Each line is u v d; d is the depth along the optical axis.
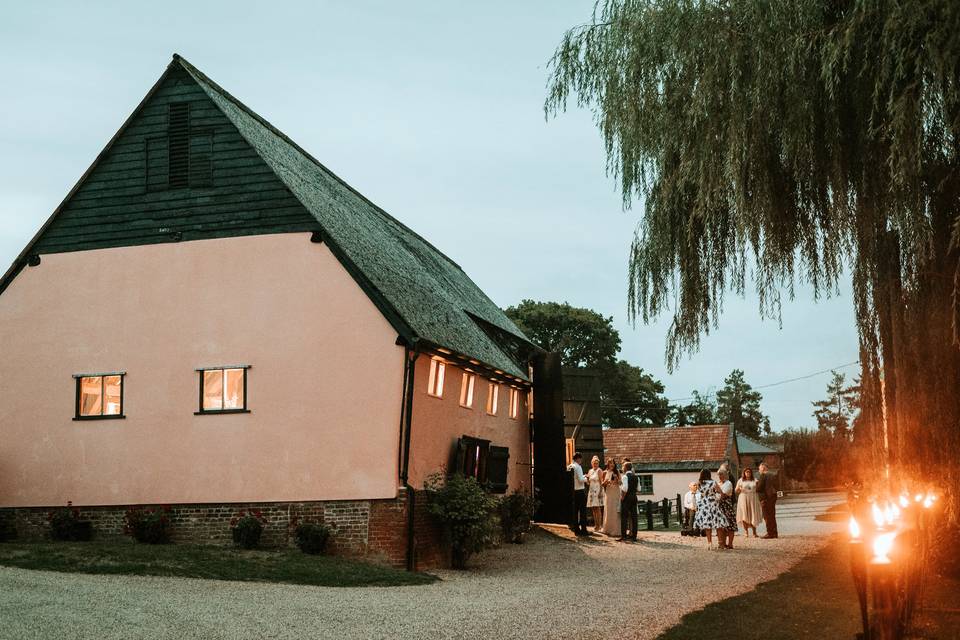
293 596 12.48
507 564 18.50
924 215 11.20
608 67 13.73
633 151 13.65
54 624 9.39
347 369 17.86
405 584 14.66
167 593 12.07
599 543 22.69
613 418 69.25
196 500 18.27
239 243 18.88
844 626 9.59
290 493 17.77
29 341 19.77
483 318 26.52
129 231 19.61
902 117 10.52
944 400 12.23
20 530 19.14
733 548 20.39
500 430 24.19
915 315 12.23
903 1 10.62
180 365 18.83
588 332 65.12
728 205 13.50
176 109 19.75
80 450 19.09
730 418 121.00
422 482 18.12
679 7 12.81
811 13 11.62
